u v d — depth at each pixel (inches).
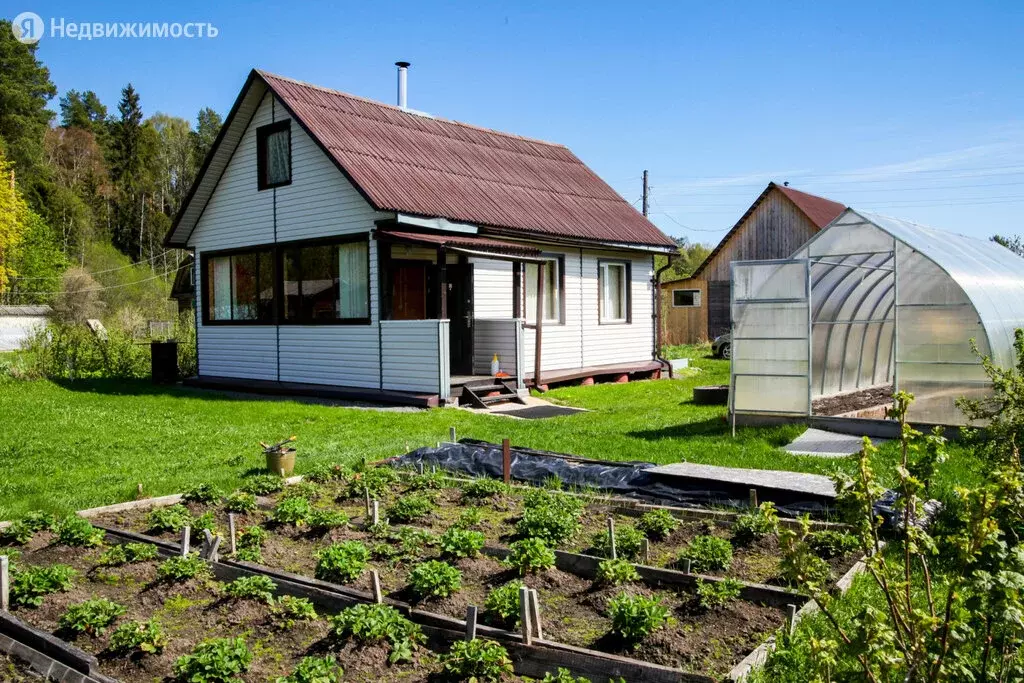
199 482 368.2
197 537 277.3
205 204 780.0
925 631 125.3
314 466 382.6
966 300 435.5
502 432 477.1
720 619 198.5
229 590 219.0
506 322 644.7
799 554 132.8
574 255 754.2
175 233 793.6
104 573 241.0
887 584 132.3
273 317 717.9
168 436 493.0
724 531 270.8
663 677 165.0
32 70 2662.4
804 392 468.1
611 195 888.9
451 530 254.5
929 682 120.4
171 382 822.5
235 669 174.9
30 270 2144.4
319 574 233.3
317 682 165.0
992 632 137.2
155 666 183.2
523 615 182.7
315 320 679.1
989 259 535.2
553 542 257.3
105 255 2657.5
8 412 593.3
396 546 262.5
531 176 811.4
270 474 368.2
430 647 191.3
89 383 799.7
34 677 183.8
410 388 606.5
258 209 720.3
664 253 849.5
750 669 165.6
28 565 250.8
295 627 200.4
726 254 1429.6
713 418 527.8
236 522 297.7
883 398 598.9
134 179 3319.4
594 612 206.8
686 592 215.2
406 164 671.8
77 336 890.1
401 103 823.1
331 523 279.7
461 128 842.2
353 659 182.5
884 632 122.4
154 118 3843.5
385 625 189.3
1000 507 130.6
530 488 333.4
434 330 588.7
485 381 629.0
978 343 432.5
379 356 626.2
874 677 123.3
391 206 585.9
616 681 167.2
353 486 328.5
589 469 352.8
